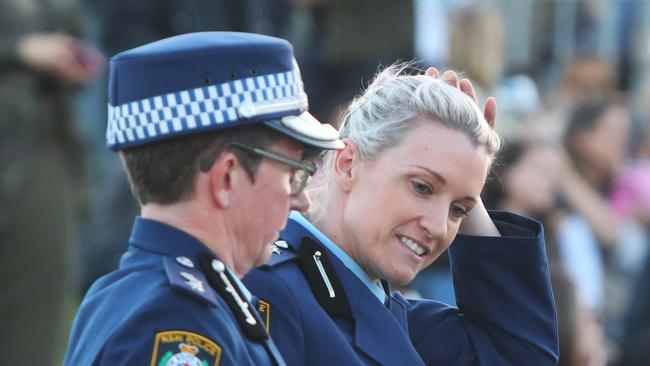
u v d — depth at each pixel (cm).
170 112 775
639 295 1866
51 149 1734
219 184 780
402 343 923
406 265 911
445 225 906
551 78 2870
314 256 920
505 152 1812
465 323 1046
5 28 1700
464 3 2442
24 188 1691
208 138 777
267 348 809
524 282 1031
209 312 761
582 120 2342
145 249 786
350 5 2184
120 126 785
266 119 784
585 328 1416
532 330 1028
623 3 3064
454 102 912
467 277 1034
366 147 917
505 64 2791
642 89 2869
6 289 1686
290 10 2273
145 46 793
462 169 903
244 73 785
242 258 801
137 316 747
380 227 909
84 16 2058
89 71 1752
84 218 1955
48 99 1734
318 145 802
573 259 2083
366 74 2189
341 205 932
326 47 2217
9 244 1683
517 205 1791
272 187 793
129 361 736
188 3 2152
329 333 891
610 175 2353
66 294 1752
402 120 909
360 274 932
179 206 785
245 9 2208
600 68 2808
